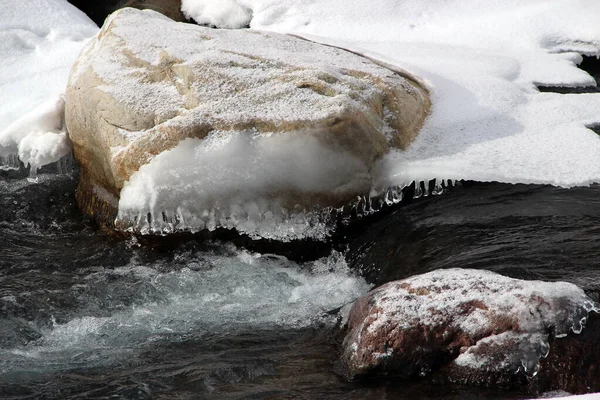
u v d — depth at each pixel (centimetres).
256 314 814
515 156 991
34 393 683
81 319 817
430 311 657
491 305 647
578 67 1362
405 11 1482
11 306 833
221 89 971
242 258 927
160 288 871
